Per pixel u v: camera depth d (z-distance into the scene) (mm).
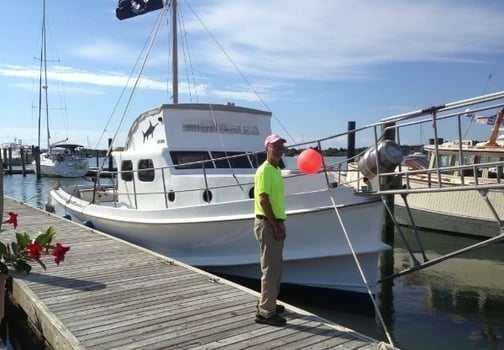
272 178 4793
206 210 8297
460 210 15570
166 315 5312
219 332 4848
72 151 46719
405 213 17281
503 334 7355
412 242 15195
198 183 8906
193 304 5672
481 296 9258
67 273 7055
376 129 7090
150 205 9891
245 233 8023
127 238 10086
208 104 9969
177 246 8922
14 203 16156
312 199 7500
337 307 7879
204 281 6637
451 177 15906
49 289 6270
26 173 50281
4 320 7070
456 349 6793
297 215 7504
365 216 7387
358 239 7500
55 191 14430
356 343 4617
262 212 4855
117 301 5789
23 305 6320
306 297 8055
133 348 4473
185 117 9797
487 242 6551
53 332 5047
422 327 7652
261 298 5066
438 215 16203
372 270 7660
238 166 9914
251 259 8062
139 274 7000
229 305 5633
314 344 4590
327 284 7828
